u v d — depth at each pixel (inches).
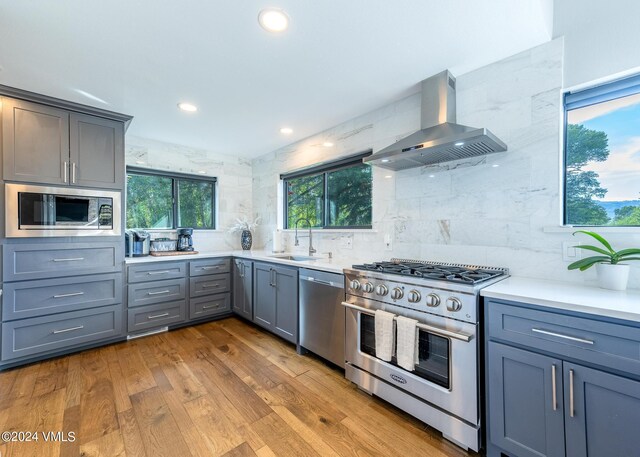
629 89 62.7
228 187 171.2
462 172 84.3
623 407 42.8
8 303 91.2
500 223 76.9
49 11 58.0
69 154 101.7
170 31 64.8
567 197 70.3
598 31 64.0
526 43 70.2
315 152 135.3
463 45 70.6
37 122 96.1
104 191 108.8
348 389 81.7
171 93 95.2
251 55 74.2
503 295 54.6
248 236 167.0
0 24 61.5
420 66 79.7
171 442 60.9
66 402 74.2
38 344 96.0
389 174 103.7
